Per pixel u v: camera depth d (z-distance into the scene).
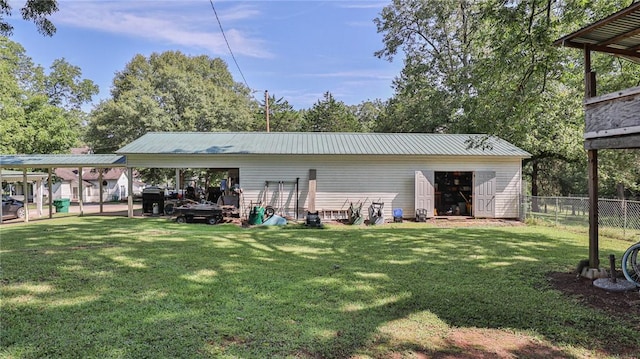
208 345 3.41
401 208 15.52
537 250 8.52
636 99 4.82
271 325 3.90
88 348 3.34
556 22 7.87
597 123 5.47
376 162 15.48
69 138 27.86
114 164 16.08
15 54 29.19
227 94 31.61
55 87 37.53
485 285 5.51
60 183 37.59
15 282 5.51
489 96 9.81
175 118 27.52
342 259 7.52
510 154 15.06
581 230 12.23
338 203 15.44
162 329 3.76
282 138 17.38
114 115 26.66
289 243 9.59
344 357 3.23
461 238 10.54
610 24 5.11
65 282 5.51
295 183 15.40
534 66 8.42
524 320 4.12
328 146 15.91
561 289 5.26
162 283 5.50
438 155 15.05
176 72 28.61
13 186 37.22
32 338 3.54
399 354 3.30
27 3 7.48
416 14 23.50
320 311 4.37
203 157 15.27
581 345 3.52
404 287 5.41
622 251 8.27
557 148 17.80
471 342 3.56
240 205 15.26
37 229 12.20
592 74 5.71
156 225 13.37
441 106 22.91
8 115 23.03
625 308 4.45
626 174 19.00
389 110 29.41
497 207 15.66
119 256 7.51
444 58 23.83
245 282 5.62
